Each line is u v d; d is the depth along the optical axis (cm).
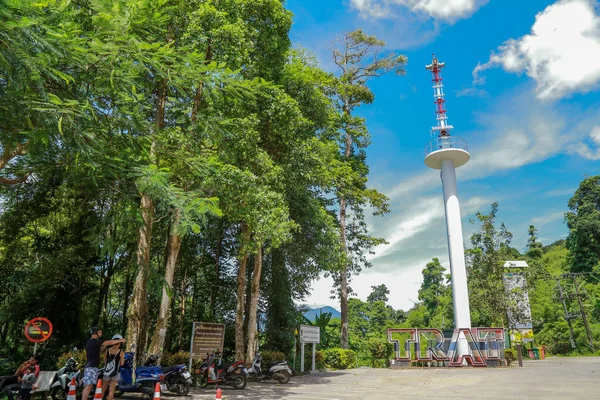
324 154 1925
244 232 1816
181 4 1421
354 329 5675
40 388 1062
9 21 592
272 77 1778
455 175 3109
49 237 2120
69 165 966
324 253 2084
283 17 1662
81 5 862
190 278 2575
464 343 2681
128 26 823
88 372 884
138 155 1052
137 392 1124
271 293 2464
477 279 3067
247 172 1388
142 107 1053
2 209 1961
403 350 2705
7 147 817
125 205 1102
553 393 1203
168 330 2325
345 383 1633
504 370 2164
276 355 2045
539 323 4669
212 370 1434
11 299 2052
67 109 728
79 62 780
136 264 1280
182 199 1004
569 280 5591
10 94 692
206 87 1016
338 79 3212
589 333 4206
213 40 1366
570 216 6194
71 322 2067
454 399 1124
